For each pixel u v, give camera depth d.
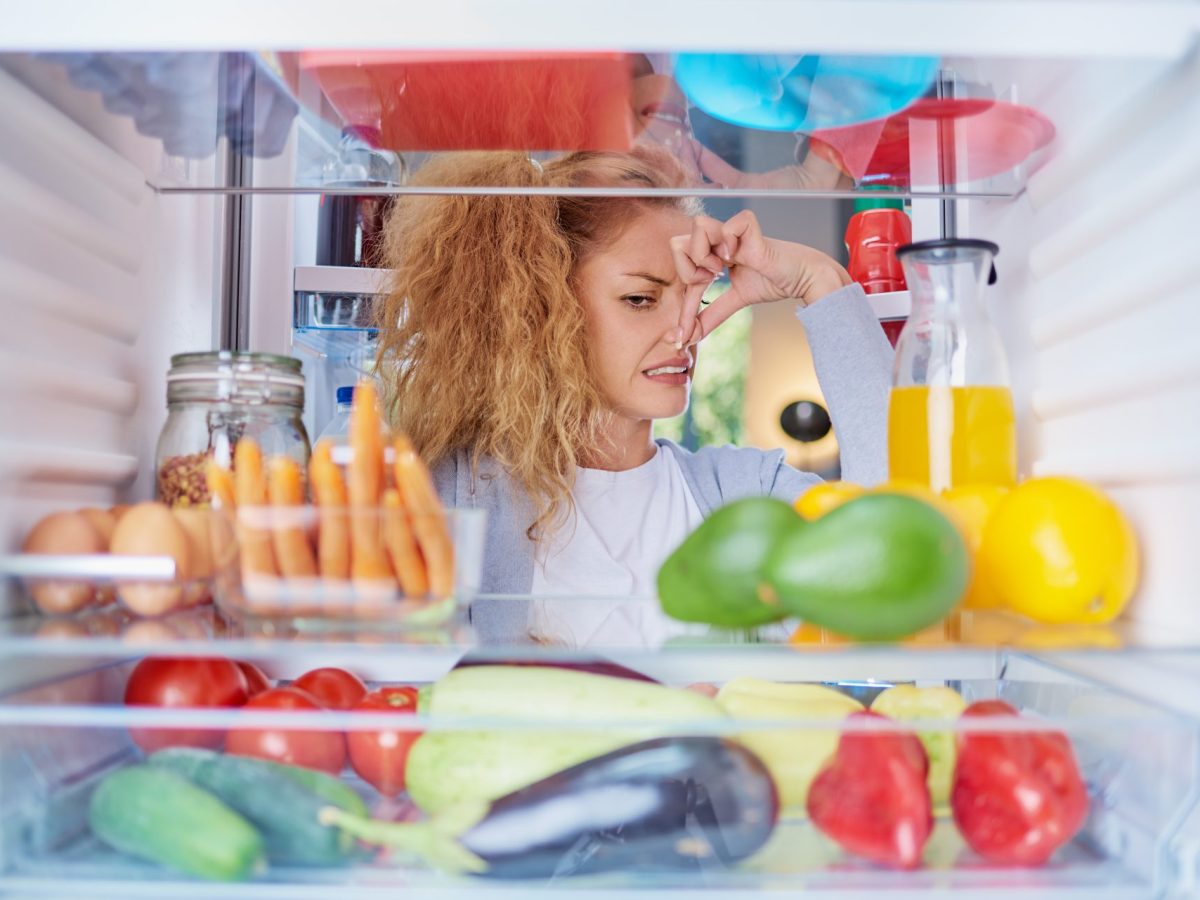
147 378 0.97
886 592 0.56
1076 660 0.70
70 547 0.70
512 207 1.44
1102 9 0.60
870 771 0.57
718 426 4.74
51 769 0.59
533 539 1.42
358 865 0.56
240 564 0.64
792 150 0.88
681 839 0.56
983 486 0.72
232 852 0.54
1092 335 0.77
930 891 0.54
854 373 1.26
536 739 0.58
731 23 0.59
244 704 0.71
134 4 0.59
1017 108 0.77
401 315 1.45
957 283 0.86
